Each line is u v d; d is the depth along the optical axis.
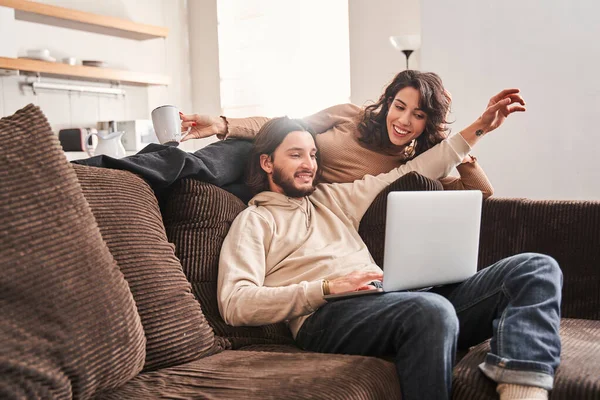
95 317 1.05
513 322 1.28
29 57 4.04
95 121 4.58
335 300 1.49
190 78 5.30
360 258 1.71
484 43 2.91
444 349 1.28
